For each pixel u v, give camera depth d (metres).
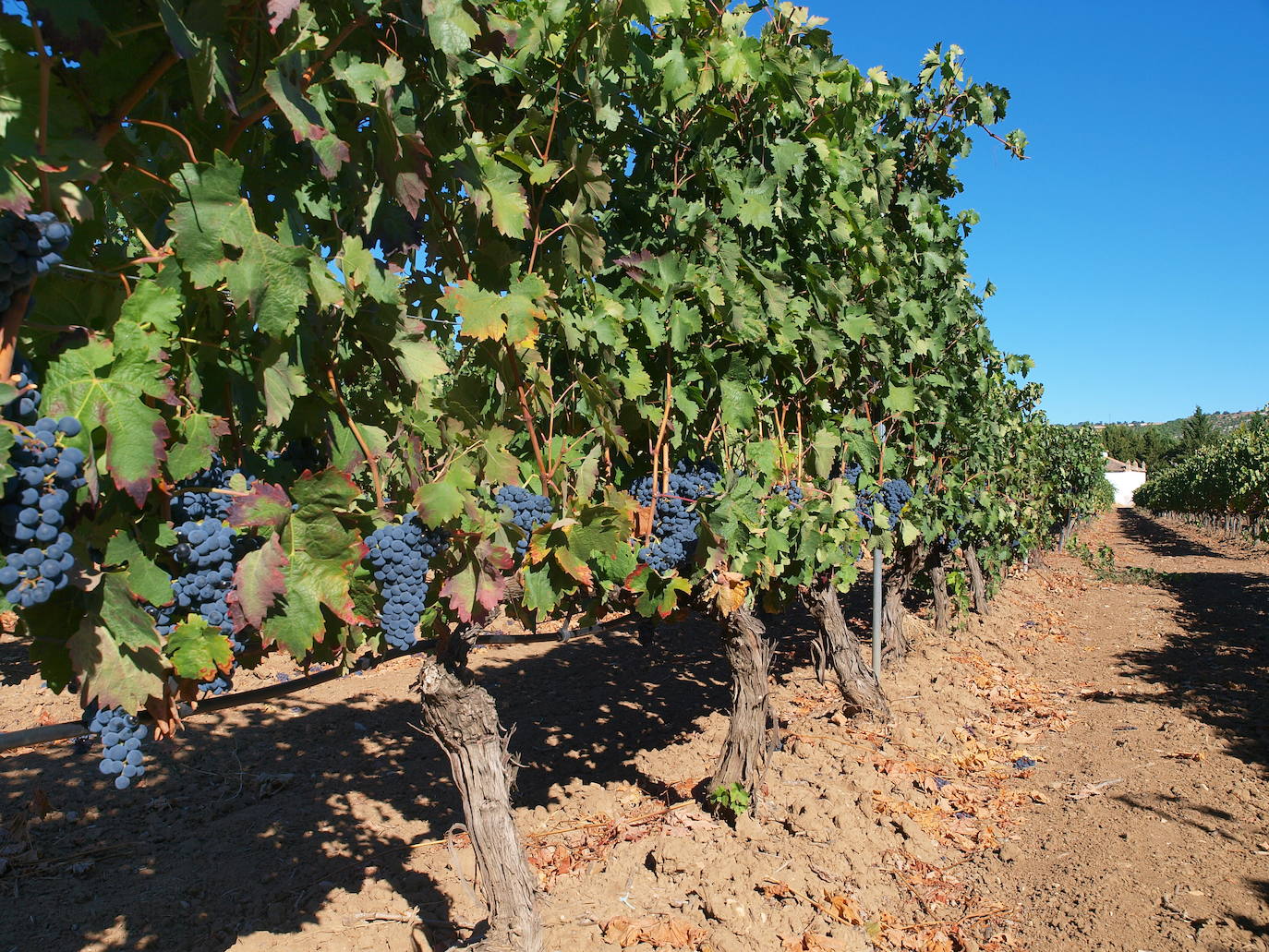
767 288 4.66
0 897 4.62
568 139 3.31
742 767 5.22
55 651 1.87
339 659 2.63
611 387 3.52
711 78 3.93
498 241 2.96
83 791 5.97
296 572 2.18
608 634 10.65
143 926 4.33
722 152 4.59
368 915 4.27
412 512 2.71
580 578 3.18
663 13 3.05
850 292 5.78
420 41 2.50
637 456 4.34
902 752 6.62
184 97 2.09
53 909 4.50
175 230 1.79
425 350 2.65
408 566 2.67
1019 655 10.48
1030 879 4.80
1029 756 6.82
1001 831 5.50
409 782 6.18
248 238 1.88
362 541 2.28
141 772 2.03
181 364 2.05
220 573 2.06
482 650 9.91
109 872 4.91
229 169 1.83
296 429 2.44
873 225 5.88
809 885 4.40
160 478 1.80
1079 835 5.36
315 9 2.21
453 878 4.66
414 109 2.38
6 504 1.49
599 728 7.21
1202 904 4.43
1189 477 34.19
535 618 3.28
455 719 3.29
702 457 4.60
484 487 3.18
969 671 9.37
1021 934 4.25
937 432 8.12
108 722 1.96
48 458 1.53
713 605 4.80
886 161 6.39
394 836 5.30
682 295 4.18
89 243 1.97
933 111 7.34
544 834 5.14
